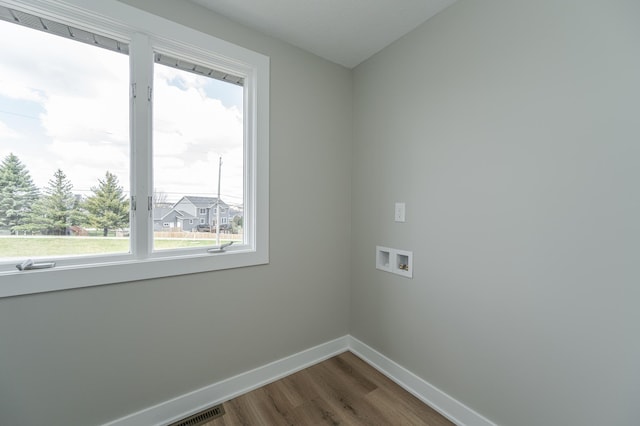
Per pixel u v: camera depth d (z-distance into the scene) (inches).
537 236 45.8
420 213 65.1
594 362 40.1
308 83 75.5
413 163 66.6
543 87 44.7
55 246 48.4
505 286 49.9
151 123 55.1
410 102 67.1
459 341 57.2
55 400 46.5
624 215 37.4
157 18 53.1
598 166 39.4
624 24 37.0
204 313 60.7
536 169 45.8
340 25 64.6
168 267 55.6
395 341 71.7
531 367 46.6
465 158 55.8
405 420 57.5
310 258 77.7
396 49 70.5
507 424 49.6
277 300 71.7
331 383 69.8
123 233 53.6
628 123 36.9
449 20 58.3
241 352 66.0
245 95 67.5
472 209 54.8
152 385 54.9
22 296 43.6
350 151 85.6
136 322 53.0
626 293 37.4
